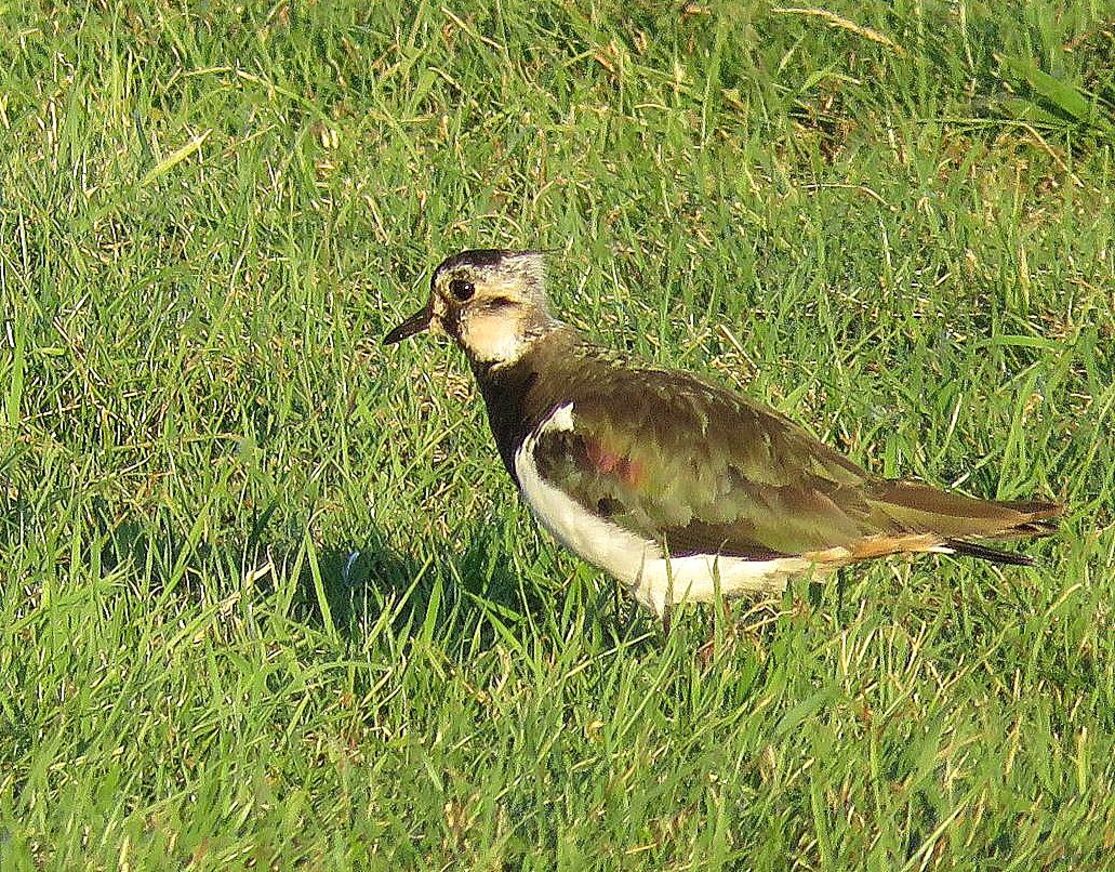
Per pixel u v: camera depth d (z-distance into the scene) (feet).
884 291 47.80
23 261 47.44
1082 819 30.99
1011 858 30.12
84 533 38.99
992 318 46.96
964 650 36.94
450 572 38.58
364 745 32.19
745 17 57.06
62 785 29.78
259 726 31.76
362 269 48.21
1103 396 43.09
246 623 34.83
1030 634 36.32
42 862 28.12
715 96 55.93
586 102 55.26
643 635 36.32
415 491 41.14
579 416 36.52
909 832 30.45
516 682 34.12
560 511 36.68
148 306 46.06
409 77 56.29
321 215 50.39
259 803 29.58
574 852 28.86
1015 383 44.42
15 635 33.09
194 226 49.29
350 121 54.49
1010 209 51.42
